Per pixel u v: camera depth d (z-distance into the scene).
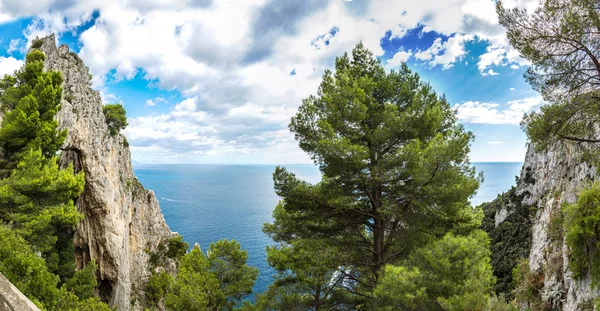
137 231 45.69
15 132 20.17
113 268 35.28
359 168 14.52
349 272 16.58
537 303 16.31
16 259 11.65
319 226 16.31
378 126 15.62
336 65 18.11
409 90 16.56
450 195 13.57
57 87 24.20
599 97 10.92
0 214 17.56
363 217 15.98
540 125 11.83
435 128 15.23
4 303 2.79
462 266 11.85
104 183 34.38
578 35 10.45
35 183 18.52
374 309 12.93
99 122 35.78
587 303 11.59
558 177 21.00
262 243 92.69
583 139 11.63
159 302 43.00
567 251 14.35
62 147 27.92
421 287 11.44
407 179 14.87
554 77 11.55
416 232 14.55
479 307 11.23
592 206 12.00
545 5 11.18
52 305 12.12
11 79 23.11
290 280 18.14
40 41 28.06
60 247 30.16
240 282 34.00
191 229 113.94
